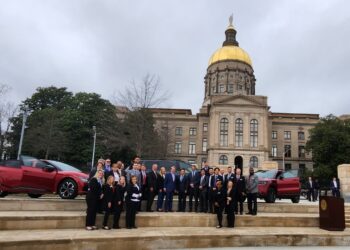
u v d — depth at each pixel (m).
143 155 36.84
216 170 14.38
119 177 12.79
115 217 11.82
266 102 77.50
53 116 52.97
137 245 10.15
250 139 75.69
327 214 13.30
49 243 8.98
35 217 10.78
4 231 10.13
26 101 69.25
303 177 60.09
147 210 14.26
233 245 11.24
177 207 15.67
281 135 89.12
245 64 93.69
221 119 76.88
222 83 91.50
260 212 15.93
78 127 56.66
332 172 58.12
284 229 13.04
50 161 15.27
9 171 13.80
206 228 12.75
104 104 60.84
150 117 37.47
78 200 13.34
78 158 54.84
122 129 37.69
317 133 65.25
